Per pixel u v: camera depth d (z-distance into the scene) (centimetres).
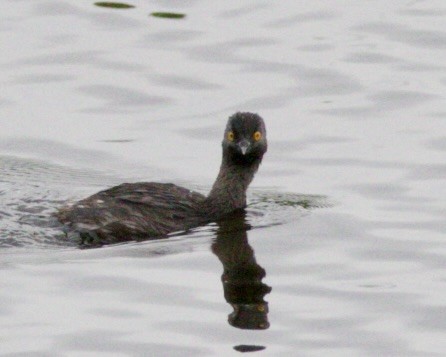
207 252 1680
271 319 1490
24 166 2017
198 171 2027
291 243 1722
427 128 2177
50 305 1508
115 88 2322
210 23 2558
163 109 2255
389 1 2666
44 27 2530
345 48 2464
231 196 1845
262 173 2030
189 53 2447
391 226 1791
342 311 1513
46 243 1686
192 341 1433
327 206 1877
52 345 1417
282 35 2514
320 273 1623
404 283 1596
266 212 1844
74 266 1616
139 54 2438
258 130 1853
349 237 1748
